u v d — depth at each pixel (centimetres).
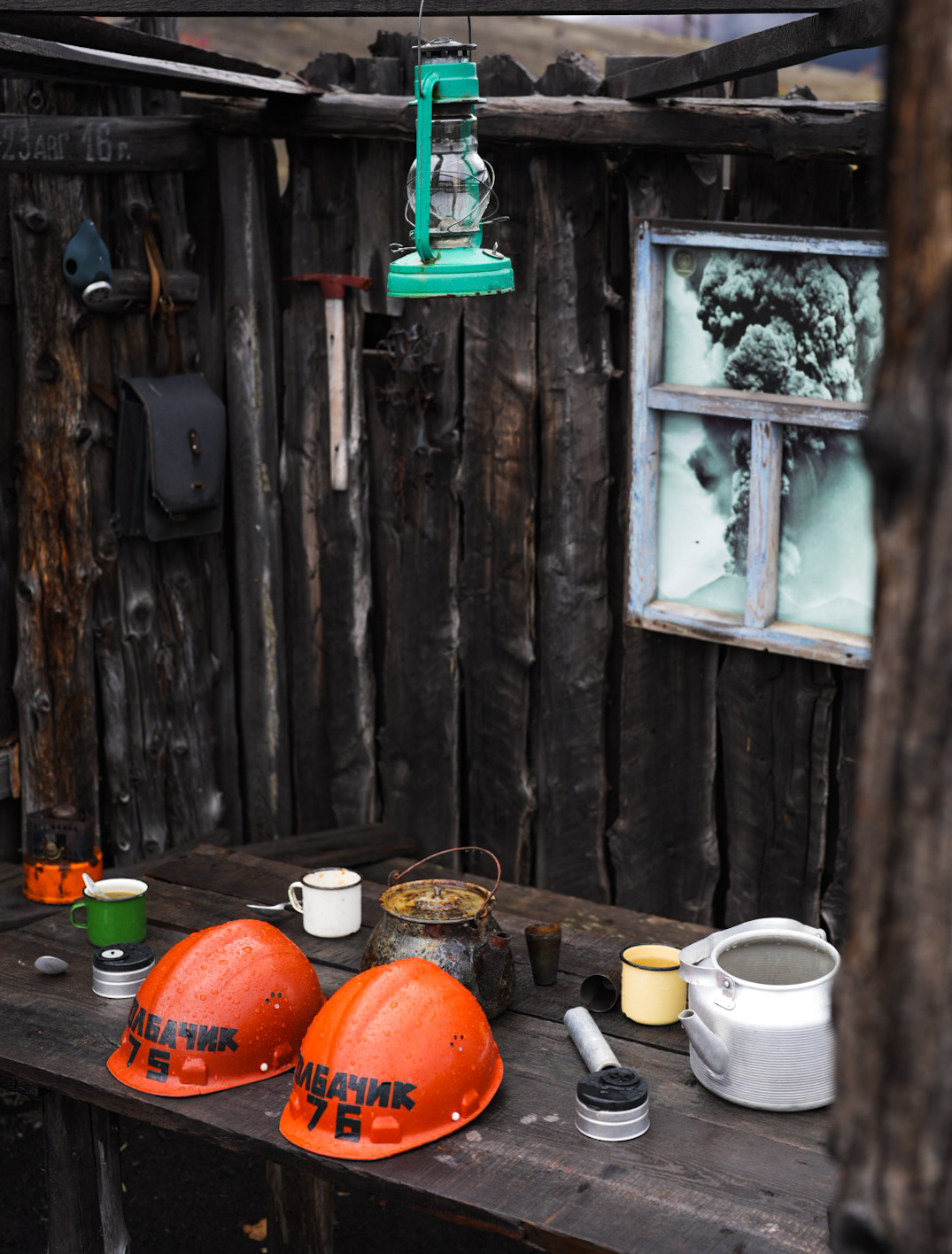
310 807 450
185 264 409
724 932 251
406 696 429
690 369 362
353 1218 364
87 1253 260
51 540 393
